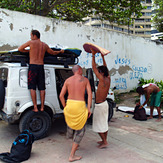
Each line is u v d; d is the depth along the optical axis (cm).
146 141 411
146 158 327
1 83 388
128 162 311
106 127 361
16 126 511
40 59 397
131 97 980
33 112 393
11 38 687
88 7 1265
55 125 528
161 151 358
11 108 372
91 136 441
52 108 430
